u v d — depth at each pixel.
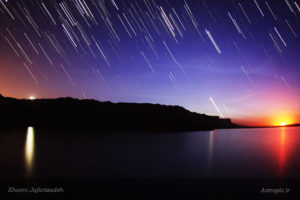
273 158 8.16
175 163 7.29
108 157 8.15
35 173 6.03
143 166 6.86
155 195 4.56
